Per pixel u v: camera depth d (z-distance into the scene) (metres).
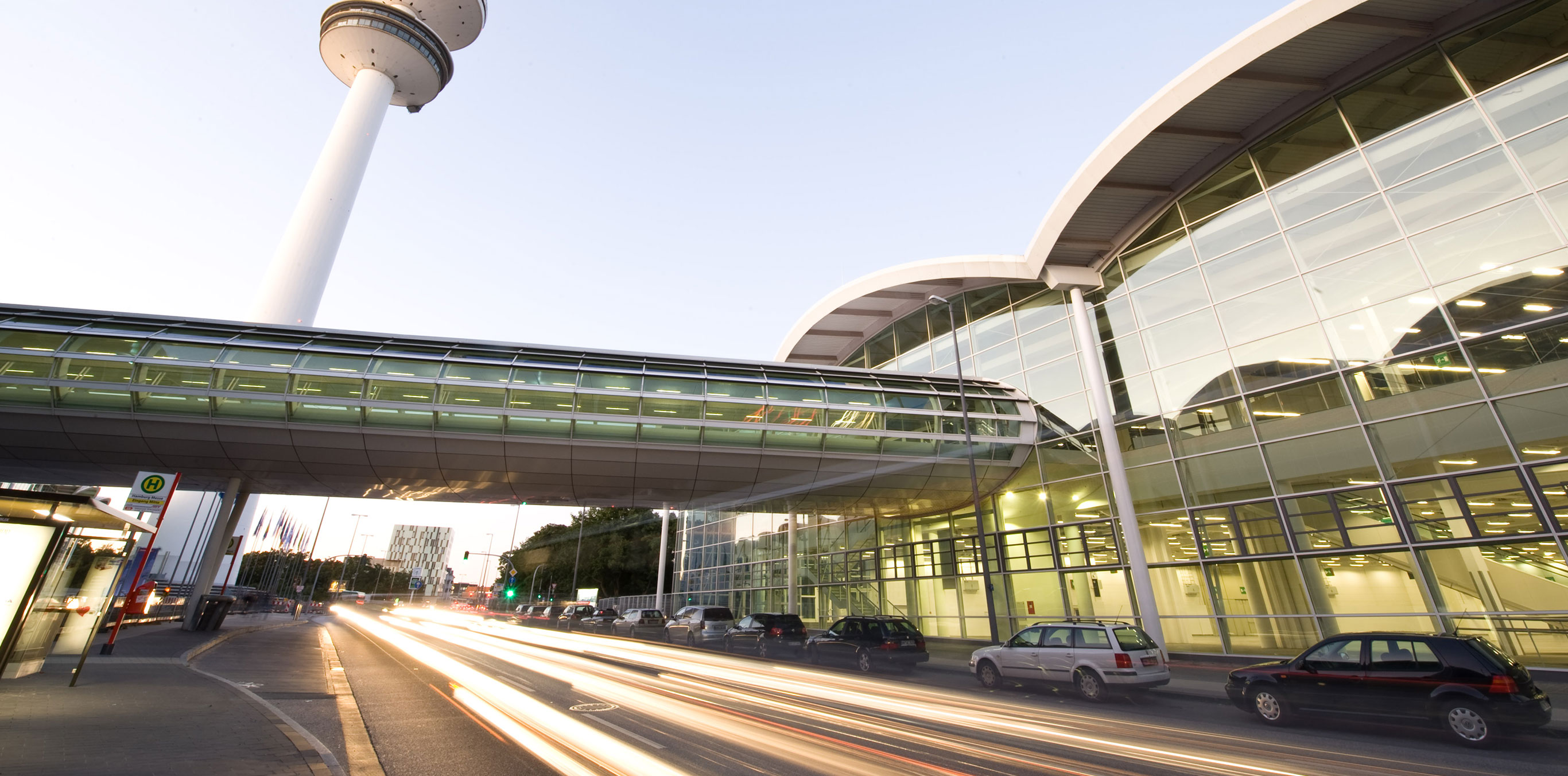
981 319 28.20
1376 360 16.58
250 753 6.30
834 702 11.79
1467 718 8.23
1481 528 14.40
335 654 18.94
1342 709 9.13
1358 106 18.56
